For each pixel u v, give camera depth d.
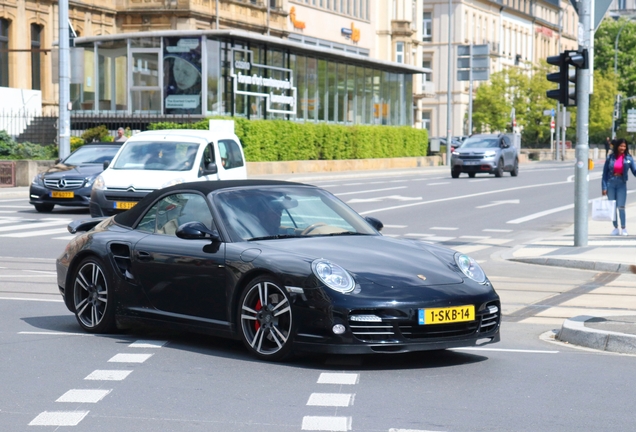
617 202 24.62
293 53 61.78
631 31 139.88
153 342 11.13
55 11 59.31
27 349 10.73
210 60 52.72
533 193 41.75
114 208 24.42
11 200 34.91
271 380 9.21
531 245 22.59
